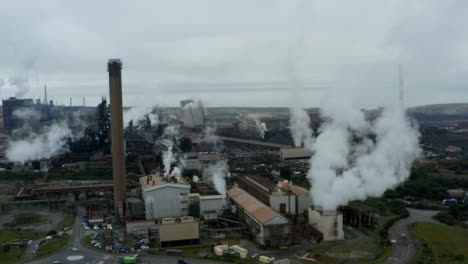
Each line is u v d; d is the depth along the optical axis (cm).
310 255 8894
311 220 10625
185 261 8556
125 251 9256
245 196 12269
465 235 10344
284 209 11731
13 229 11069
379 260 8600
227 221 11431
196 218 10806
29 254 9119
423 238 10062
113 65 12394
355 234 10475
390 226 11094
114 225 11456
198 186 13538
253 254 9044
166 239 9606
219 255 8975
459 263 8462
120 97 12475
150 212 11606
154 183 12150
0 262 8625
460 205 12875
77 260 8712
